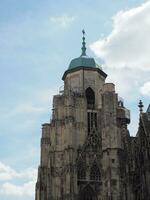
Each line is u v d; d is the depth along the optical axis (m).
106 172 141.12
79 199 140.38
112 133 146.12
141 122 127.75
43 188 150.38
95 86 160.88
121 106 161.75
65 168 142.50
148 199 116.31
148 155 119.44
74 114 152.50
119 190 137.00
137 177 129.88
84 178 143.12
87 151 147.12
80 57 165.88
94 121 154.75
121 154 143.00
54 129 153.25
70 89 156.62
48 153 155.50
